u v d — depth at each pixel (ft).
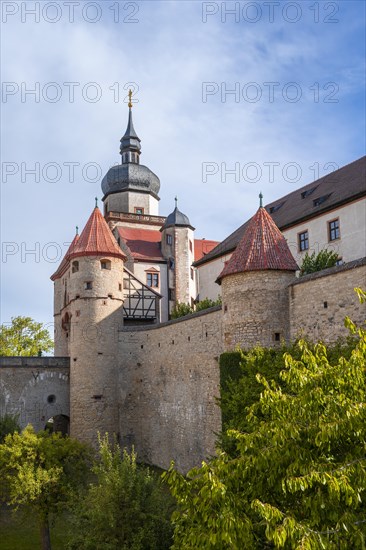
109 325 148.15
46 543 86.84
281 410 37.58
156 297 178.09
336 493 30.63
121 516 64.34
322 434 33.06
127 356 148.66
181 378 126.62
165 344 135.33
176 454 126.82
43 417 147.54
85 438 142.00
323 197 144.05
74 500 77.97
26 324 214.69
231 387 80.79
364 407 33.45
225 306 98.37
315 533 30.30
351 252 129.49
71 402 146.10
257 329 93.15
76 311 148.56
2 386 145.18
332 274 83.87
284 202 171.73
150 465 137.80
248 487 37.22
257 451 36.37
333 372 36.47
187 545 37.37
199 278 191.83
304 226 145.69
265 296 93.56
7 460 87.86
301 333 89.04
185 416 123.75
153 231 222.28
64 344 184.85
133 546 61.98
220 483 33.73
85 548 64.03
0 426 126.31
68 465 90.12
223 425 82.02
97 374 144.97
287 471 34.27
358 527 31.40
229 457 40.04
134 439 145.59
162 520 65.31
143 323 176.14
